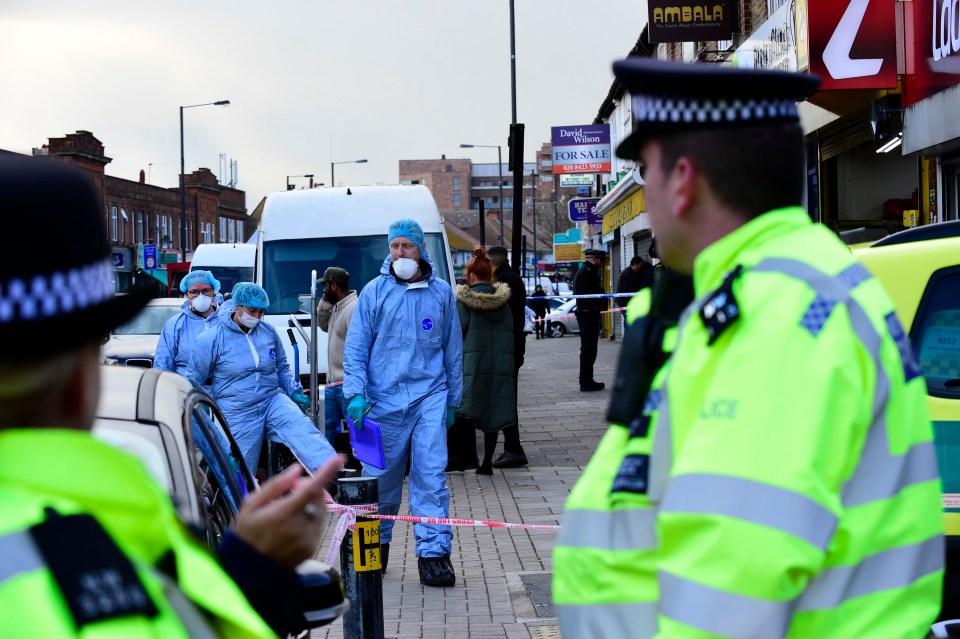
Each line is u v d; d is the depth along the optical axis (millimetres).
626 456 1975
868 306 1826
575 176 38250
